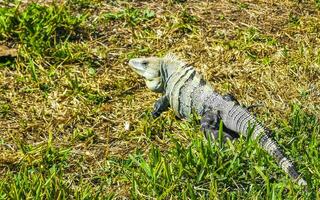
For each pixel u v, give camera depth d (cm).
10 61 806
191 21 913
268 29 901
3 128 701
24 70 797
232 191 604
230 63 823
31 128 700
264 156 620
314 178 600
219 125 657
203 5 955
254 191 590
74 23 870
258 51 845
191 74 709
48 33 845
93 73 796
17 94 755
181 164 608
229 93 757
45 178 618
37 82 770
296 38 877
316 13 941
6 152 662
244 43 857
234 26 906
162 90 729
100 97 750
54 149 666
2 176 630
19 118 716
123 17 912
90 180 625
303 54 830
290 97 750
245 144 637
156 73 724
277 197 575
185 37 881
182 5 951
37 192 574
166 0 961
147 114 720
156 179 599
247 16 930
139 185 598
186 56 839
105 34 880
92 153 665
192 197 577
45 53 818
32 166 639
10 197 575
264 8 951
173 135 686
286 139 666
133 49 852
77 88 759
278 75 790
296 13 940
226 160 624
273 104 738
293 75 791
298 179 592
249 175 614
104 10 933
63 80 780
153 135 690
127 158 656
